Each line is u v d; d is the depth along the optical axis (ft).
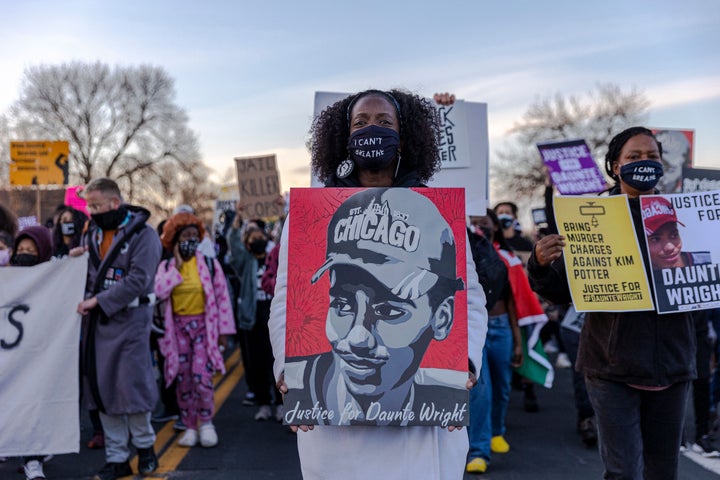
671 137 24.47
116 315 17.48
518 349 20.90
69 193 32.71
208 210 172.45
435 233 8.21
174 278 21.18
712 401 23.48
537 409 27.09
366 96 9.09
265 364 25.45
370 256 8.14
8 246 20.53
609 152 12.80
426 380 7.93
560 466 19.71
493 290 17.29
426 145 9.37
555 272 11.98
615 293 11.67
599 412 11.66
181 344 21.74
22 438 16.24
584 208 12.05
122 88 165.99
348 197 8.26
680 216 12.03
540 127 167.84
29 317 16.52
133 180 169.37
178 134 170.50
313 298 8.09
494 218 20.85
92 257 17.75
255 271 25.85
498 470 19.30
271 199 32.55
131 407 17.54
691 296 11.62
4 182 143.43
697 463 19.75
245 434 23.32
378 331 8.01
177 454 20.71
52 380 16.47
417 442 8.07
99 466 19.48
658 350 11.46
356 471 8.00
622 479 11.35
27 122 161.27
